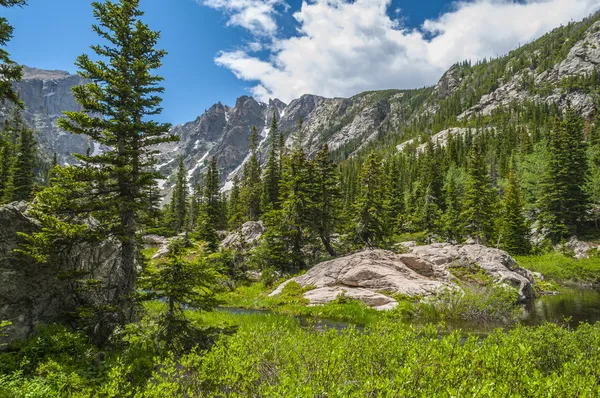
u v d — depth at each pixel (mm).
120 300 12586
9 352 9750
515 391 4449
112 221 13352
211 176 73875
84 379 8633
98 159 12805
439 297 20734
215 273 11172
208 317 17719
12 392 7055
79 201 12727
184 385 5293
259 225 53188
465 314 19359
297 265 33094
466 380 4508
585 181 51844
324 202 34594
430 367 4750
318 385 4570
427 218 54281
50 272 12391
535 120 133375
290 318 18391
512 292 21328
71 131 12898
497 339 7527
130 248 13328
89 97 13320
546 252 47688
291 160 35812
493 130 136500
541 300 27344
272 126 71188
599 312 22344
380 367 5555
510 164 81438
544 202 52438
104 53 14062
